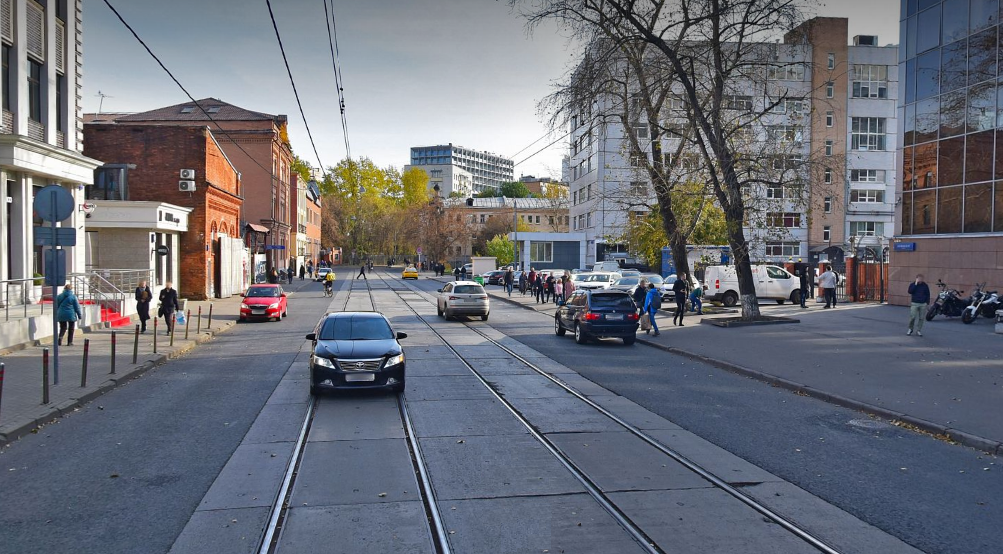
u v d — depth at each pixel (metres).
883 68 60.06
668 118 27.34
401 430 9.70
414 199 128.12
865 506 6.62
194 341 19.73
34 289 21.00
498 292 51.19
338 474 7.60
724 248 36.44
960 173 25.84
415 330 24.09
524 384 13.47
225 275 41.09
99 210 31.14
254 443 8.94
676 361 16.91
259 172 58.91
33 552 5.49
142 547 5.61
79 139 23.56
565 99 23.81
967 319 22.81
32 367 14.35
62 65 22.72
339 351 11.91
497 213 110.56
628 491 7.04
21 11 20.12
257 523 6.13
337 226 111.81
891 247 29.91
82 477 7.47
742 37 22.53
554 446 8.80
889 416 10.42
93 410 10.97
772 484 7.29
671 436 9.36
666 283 38.09
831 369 14.63
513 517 6.29
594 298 20.00
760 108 30.08
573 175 72.50
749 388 13.22
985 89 24.64
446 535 5.85
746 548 5.62
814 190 24.09
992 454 8.57
